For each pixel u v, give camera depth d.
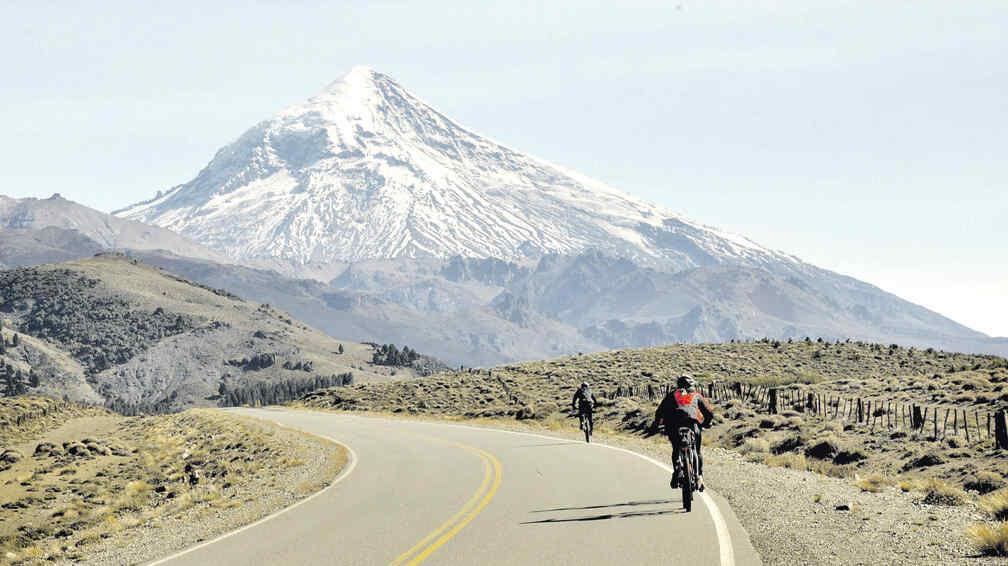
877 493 30.84
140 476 67.25
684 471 26.19
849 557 19.98
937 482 29.77
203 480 57.41
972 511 25.98
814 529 23.61
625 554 21.05
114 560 26.25
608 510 27.80
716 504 28.23
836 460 42.53
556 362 140.38
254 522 30.16
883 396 67.06
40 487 65.38
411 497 33.59
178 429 101.56
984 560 19.23
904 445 42.81
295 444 65.88
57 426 121.12
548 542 22.88
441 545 23.25
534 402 99.25
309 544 24.61
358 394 137.50
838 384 81.50
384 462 48.69
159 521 37.53
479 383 125.06
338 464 49.56
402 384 142.38
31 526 50.81
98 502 57.00
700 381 105.06
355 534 25.81
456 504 30.95
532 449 52.50
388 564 21.28
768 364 121.81
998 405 52.72
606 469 39.94
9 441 101.69
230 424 92.81
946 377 73.31
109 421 133.25
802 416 57.22
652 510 27.41
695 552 21.03
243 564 22.27
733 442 53.41
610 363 129.88
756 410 63.84
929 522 24.23
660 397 86.56
